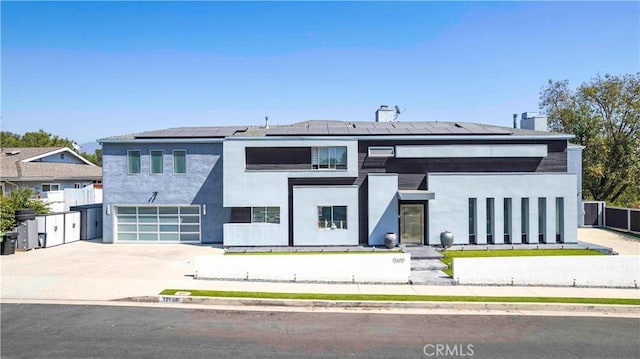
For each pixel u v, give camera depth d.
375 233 24.39
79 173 40.72
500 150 25.23
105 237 26.36
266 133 26.20
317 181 25.03
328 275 16.19
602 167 42.69
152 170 26.25
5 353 9.45
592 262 15.92
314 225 24.23
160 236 26.48
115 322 11.60
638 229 29.41
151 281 15.86
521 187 24.53
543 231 24.84
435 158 25.38
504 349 9.91
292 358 9.23
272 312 12.64
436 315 12.51
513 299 13.67
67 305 13.13
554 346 10.14
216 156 26.17
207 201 26.16
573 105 45.72
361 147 25.38
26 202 24.22
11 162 37.44
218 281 15.97
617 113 43.25
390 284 15.84
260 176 24.58
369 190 24.44
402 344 10.13
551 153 26.05
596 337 10.79
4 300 13.61
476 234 24.48
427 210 24.67
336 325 11.49
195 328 11.16
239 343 10.11
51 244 24.62
